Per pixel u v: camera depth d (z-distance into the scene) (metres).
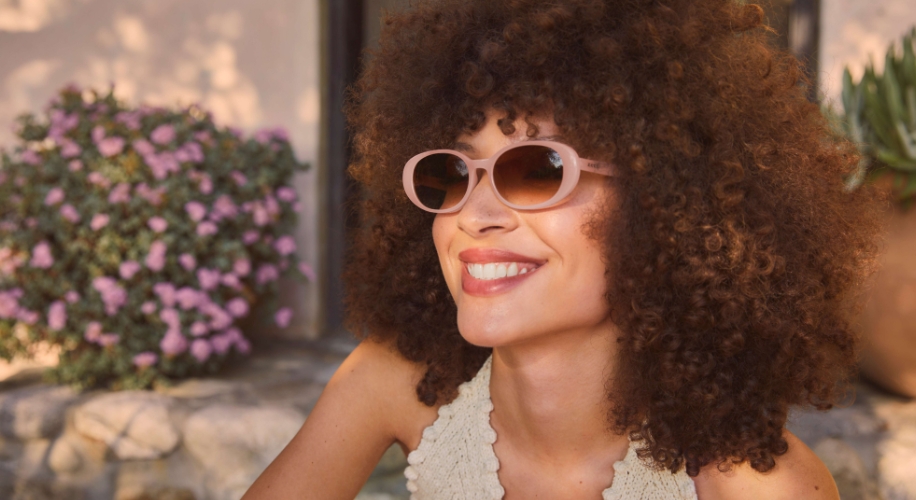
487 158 1.12
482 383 1.35
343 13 4.00
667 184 1.11
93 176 3.13
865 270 1.41
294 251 3.69
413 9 1.40
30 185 3.22
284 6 3.90
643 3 1.14
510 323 1.10
